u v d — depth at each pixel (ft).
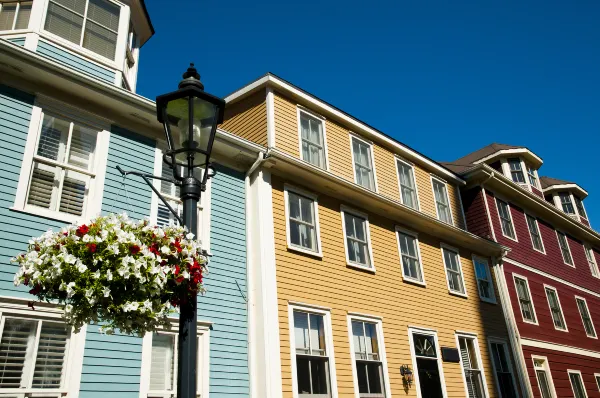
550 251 68.90
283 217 35.65
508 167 70.18
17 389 21.81
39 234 24.62
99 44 31.14
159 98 16.24
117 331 25.71
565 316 64.39
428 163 53.26
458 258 51.13
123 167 29.04
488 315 51.47
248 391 29.71
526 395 50.19
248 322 31.30
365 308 38.17
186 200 15.56
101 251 14.46
